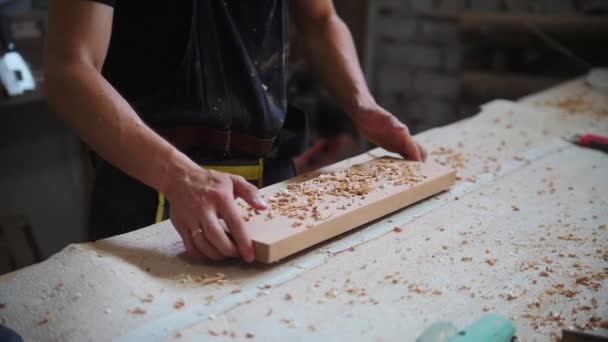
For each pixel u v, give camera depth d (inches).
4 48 81.8
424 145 61.2
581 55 118.6
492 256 40.4
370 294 35.5
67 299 33.2
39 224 105.1
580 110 74.7
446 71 144.9
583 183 53.3
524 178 53.9
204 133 49.5
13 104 83.4
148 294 34.2
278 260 37.9
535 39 122.1
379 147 57.7
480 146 61.5
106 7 40.4
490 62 133.8
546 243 42.6
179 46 46.8
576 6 124.8
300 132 57.4
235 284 35.9
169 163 38.4
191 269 37.2
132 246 39.3
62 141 104.0
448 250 40.9
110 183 50.4
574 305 35.4
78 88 38.4
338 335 31.9
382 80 153.3
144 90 48.4
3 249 88.2
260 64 51.2
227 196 37.3
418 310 34.3
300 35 60.6
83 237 110.4
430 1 140.8
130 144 38.4
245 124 50.3
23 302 32.9
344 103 57.4
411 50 146.9
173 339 30.9
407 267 38.6
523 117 70.7
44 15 88.5
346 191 45.4
